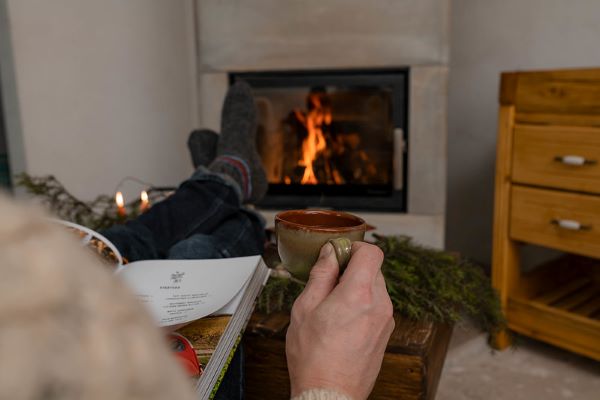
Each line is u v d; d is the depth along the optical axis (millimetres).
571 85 1351
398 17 1804
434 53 1794
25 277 97
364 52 1846
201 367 585
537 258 2016
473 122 2109
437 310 859
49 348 94
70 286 102
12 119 1312
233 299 693
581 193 1373
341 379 377
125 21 1743
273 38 1912
